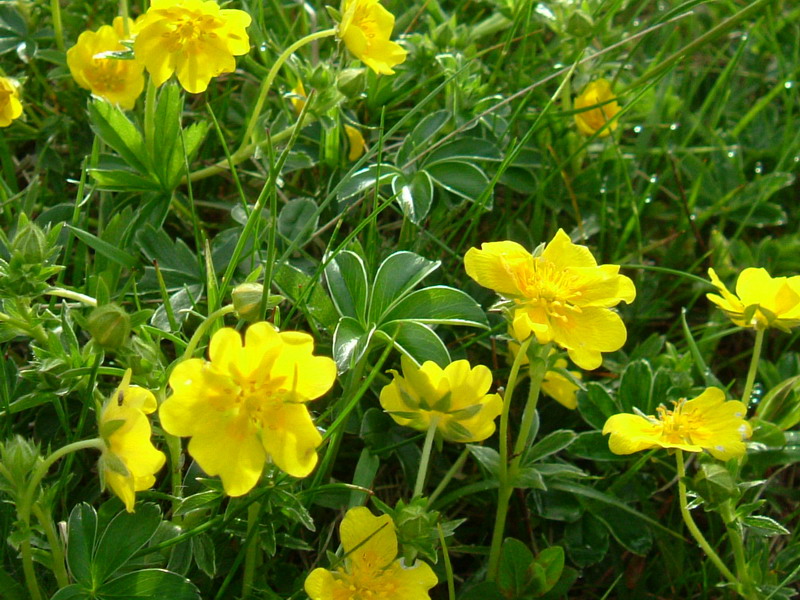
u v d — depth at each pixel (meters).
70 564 0.15
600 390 0.20
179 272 0.20
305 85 0.23
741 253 0.26
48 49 0.23
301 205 0.22
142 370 0.16
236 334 0.14
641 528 0.20
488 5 0.30
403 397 0.16
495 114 0.24
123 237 0.20
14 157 0.25
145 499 0.17
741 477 0.21
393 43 0.21
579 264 0.17
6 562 0.17
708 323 0.25
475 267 0.16
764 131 0.29
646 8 0.32
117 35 0.22
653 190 0.27
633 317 0.25
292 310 0.19
